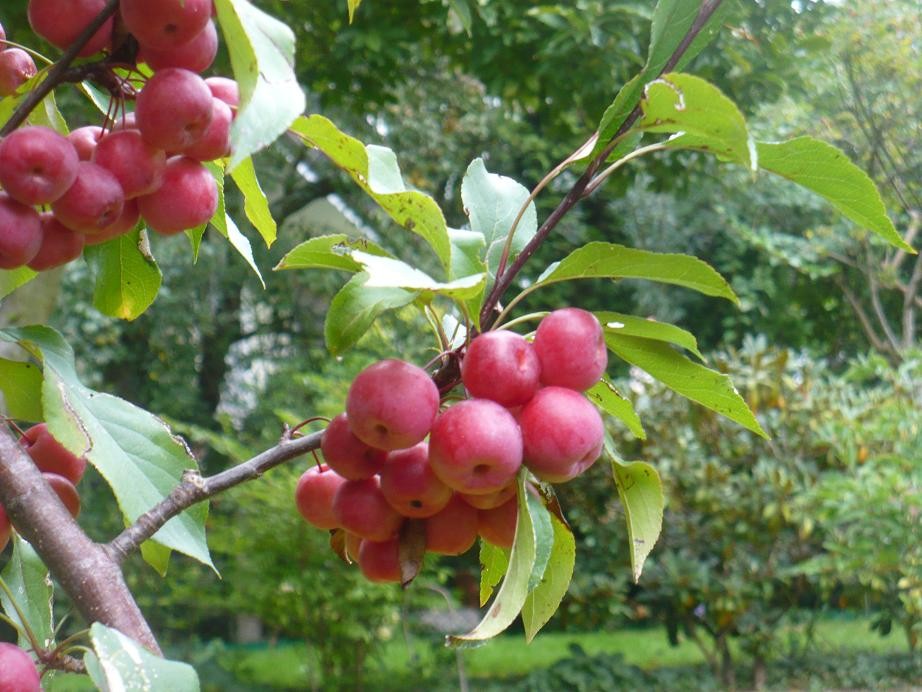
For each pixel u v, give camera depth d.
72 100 6.30
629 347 1.32
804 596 9.55
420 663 8.74
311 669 7.93
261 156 11.40
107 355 11.49
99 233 1.22
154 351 12.47
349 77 7.59
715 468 7.32
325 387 7.73
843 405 7.35
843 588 7.89
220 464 12.62
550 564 1.30
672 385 1.37
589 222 14.09
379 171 1.25
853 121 10.91
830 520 6.49
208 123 1.13
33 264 1.21
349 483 1.27
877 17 10.30
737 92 7.50
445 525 1.25
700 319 13.70
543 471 1.17
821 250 11.34
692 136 1.21
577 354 1.19
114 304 1.54
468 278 1.06
